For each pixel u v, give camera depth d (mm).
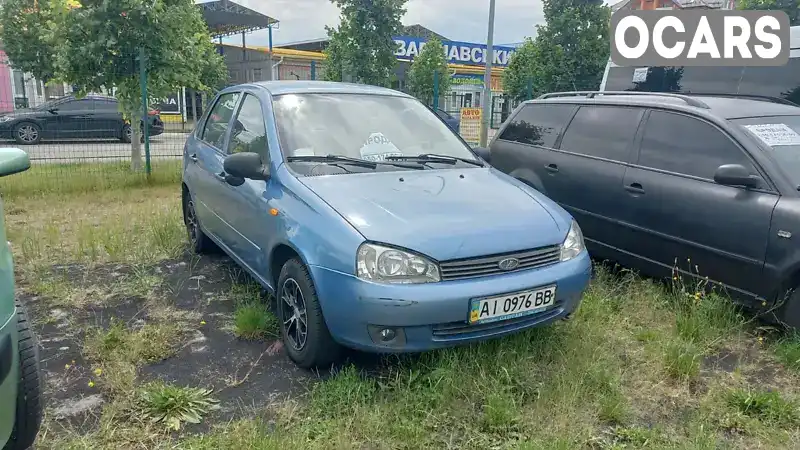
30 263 5352
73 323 4117
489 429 2951
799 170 4184
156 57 10461
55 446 2742
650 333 4035
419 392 3182
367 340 3102
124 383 3270
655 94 5547
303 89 4559
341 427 2912
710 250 4363
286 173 3799
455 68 34719
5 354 2232
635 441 2916
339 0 15641
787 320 3982
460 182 3928
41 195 8656
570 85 15695
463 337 3174
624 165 5145
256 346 3852
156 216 7176
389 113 4594
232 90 5277
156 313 4324
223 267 5453
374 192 3564
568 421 2994
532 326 3375
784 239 3885
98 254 5676
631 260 5082
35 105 16844
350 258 3086
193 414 3023
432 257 3072
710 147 4570
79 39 10266
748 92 7488
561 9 15758
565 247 3521
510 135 6652
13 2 20156
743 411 3201
